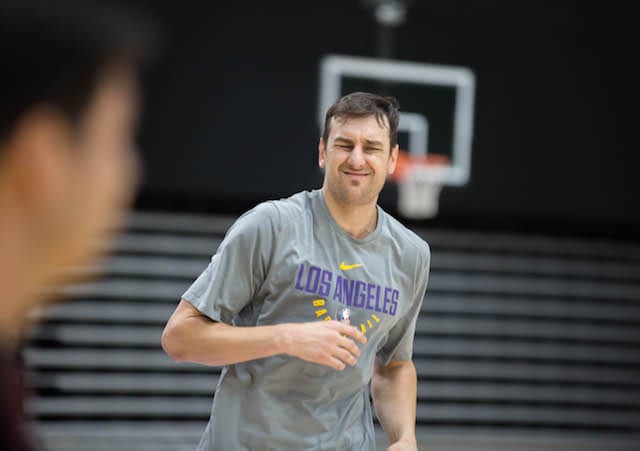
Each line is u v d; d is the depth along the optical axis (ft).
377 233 24.23
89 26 4.39
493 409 92.22
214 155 87.51
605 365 95.35
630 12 93.04
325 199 24.20
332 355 21.68
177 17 86.43
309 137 88.84
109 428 81.97
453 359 93.15
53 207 4.59
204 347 22.27
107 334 85.20
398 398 26.08
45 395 82.28
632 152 94.12
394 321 24.75
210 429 23.88
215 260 23.12
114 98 4.58
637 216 94.22
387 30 89.92
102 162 4.67
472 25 91.56
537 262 96.63
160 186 86.84
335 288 23.49
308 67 88.84
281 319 23.54
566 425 92.89
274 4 88.22
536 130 92.84
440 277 94.99
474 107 91.56
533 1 92.02
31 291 4.79
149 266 88.38
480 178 91.76
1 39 4.27
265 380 23.16
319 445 23.47
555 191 93.20
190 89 86.79
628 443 90.63
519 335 94.73
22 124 4.41
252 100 87.97
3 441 5.24
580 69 93.30
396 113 24.40
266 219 23.03
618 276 97.40
